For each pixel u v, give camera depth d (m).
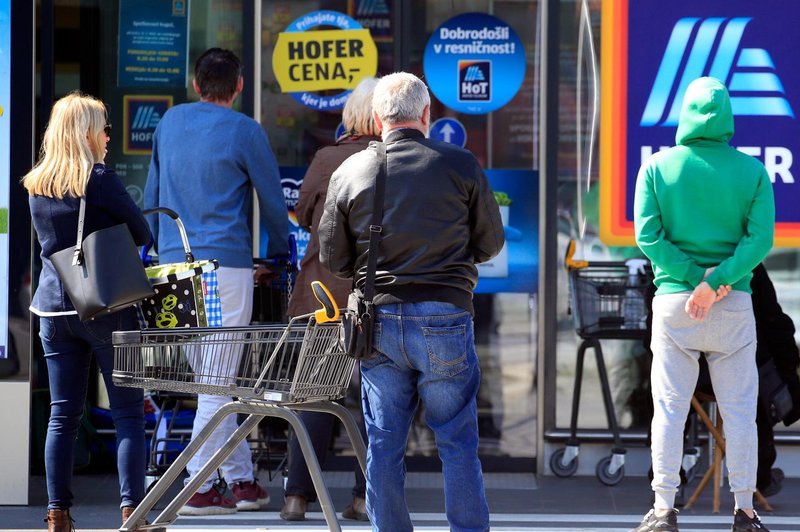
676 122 25.94
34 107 22.73
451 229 16.03
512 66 26.56
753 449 19.59
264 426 26.33
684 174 19.61
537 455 26.34
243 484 22.94
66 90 26.67
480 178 16.30
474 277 16.34
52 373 19.33
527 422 26.39
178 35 26.67
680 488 24.00
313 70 26.77
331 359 16.47
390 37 26.73
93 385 26.50
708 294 19.23
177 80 26.75
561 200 26.16
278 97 26.81
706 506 23.73
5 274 22.64
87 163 18.86
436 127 26.66
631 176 26.02
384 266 16.05
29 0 22.62
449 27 26.61
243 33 26.58
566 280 26.20
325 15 26.73
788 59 25.62
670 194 19.69
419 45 26.70
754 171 19.55
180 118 22.91
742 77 25.70
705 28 25.72
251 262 22.89
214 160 22.48
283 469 25.14
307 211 21.86
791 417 23.67
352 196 16.11
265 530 21.28
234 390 16.53
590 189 26.14
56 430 19.23
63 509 19.25
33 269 22.78
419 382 16.17
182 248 22.48
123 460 18.91
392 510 16.31
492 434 26.39
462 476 16.14
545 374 26.17
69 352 19.30
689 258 19.48
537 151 26.52
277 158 26.88
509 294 26.44
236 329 16.48
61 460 19.23
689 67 25.81
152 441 23.58
